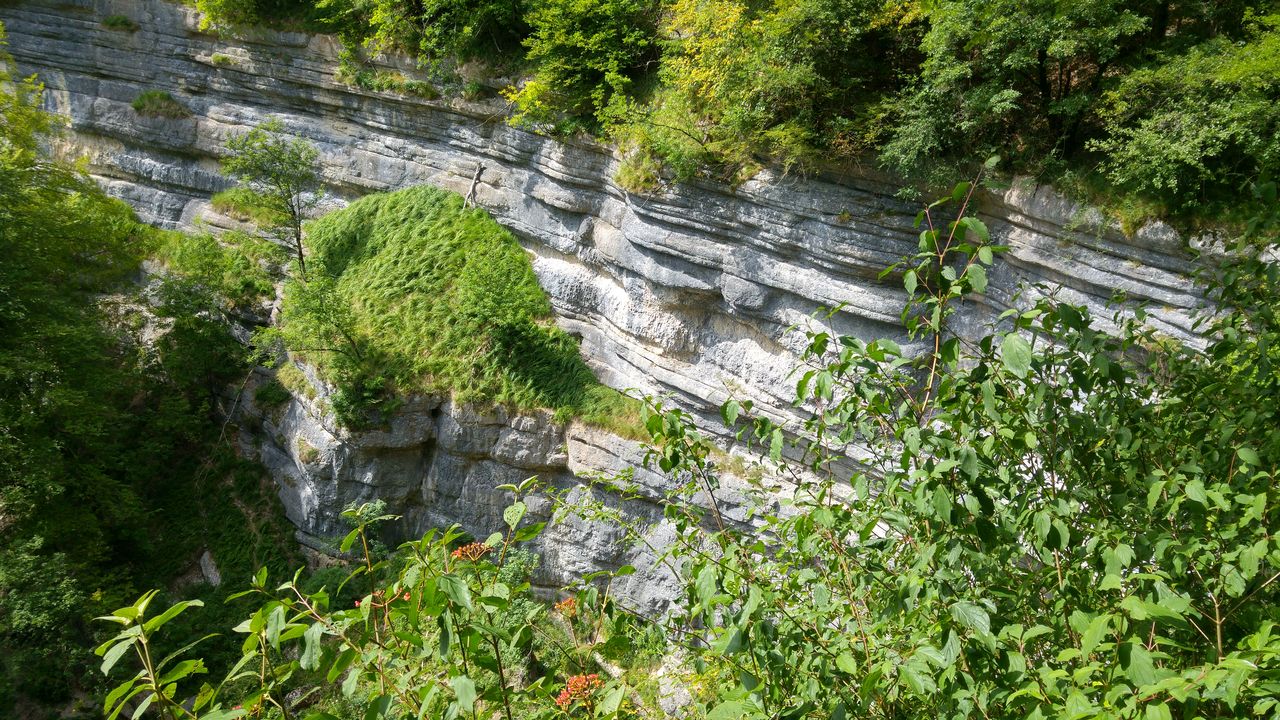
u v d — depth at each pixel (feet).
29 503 72.43
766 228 63.52
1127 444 16.02
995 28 49.16
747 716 12.87
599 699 14.89
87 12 111.96
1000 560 15.29
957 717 12.51
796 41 56.70
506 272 85.92
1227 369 19.88
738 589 16.53
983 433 16.19
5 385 76.02
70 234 87.56
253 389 93.71
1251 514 12.92
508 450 77.66
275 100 104.01
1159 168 45.09
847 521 17.46
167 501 90.17
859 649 14.38
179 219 112.16
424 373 80.43
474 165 90.74
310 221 101.81
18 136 88.53
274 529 85.97
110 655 10.93
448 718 11.56
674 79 68.08
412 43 91.50
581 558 73.00
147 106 110.42
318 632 11.72
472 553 13.91
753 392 67.05
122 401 94.02
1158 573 12.16
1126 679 10.52
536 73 79.56
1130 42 52.29
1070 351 15.78
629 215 73.31
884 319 59.06
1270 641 11.57
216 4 98.84
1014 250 54.08
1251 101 42.50
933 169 55.42
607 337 79.92
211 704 12.60
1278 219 20.57
